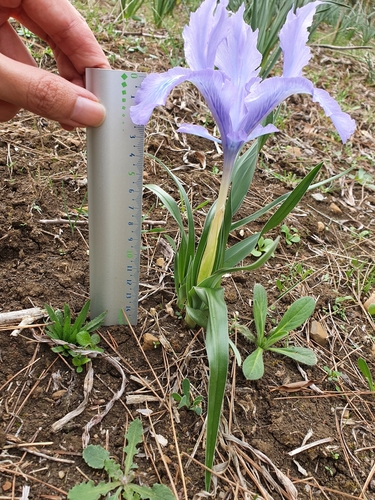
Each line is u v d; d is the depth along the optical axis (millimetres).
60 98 172
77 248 280
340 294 307
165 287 271
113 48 474
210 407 166
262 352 247
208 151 397
